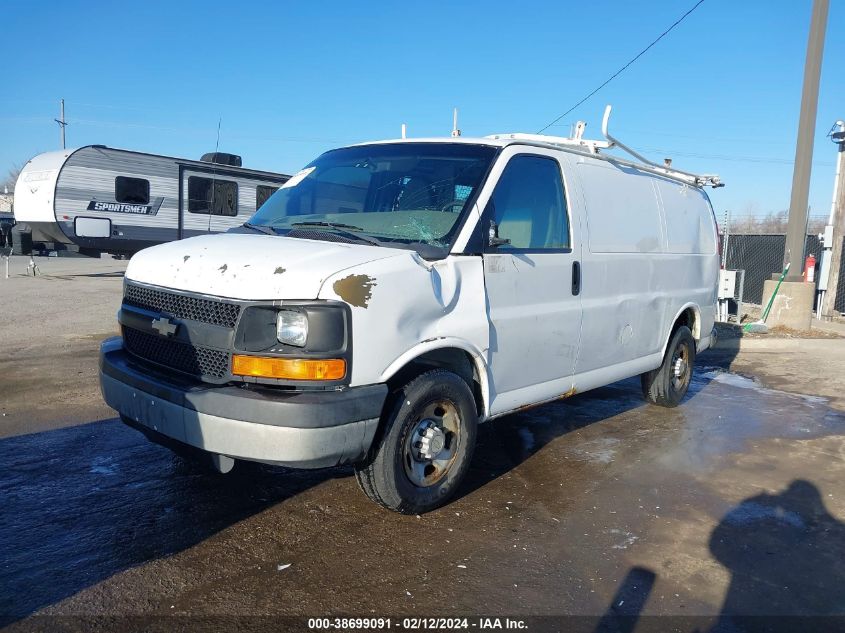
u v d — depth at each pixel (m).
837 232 14.28
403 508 3.89
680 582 3.44
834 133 13.97
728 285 12.94
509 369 4.42
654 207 6.00
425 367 3.96
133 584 3.21
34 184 17.06
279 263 3.48
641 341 5.85
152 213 18.05
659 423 6.32
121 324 4.16
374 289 3.48
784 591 3.38
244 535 3.74
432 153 4.66
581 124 5.28
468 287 4.04
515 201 4.48
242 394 3.34
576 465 5.10
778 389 8.09
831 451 5.64
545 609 3.15
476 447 5.43
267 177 20.61
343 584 3.29
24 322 10.58
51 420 5.62
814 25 11.78
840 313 15.37
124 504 4.07
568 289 4.84
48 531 3.70
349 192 4.71
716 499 4.53
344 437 3.39
